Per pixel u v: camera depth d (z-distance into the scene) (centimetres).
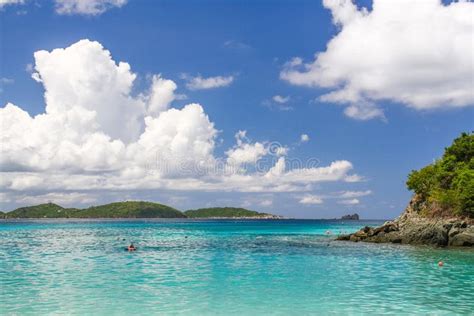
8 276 3584
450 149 8481
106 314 2406
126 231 12594
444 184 7962
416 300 2733
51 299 2733
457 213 7194
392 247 6234
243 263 4453
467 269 3991
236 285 3212
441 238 6306
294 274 3712
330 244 6875
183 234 10706
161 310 2497
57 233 11181
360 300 2739
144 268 4084
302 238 8794
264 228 15725
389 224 7712
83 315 2383
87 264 4369
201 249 6094
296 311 2489
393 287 3138
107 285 3194
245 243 7300
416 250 5766
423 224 6869
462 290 3030
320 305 2616
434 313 2436
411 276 3603
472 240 6128
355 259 4762
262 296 2852
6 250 5922
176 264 4375
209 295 2869
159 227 16738
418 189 8238
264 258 4900
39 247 6438
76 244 7088
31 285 3178
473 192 6944
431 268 4053
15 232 11812
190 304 2633
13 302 2652
